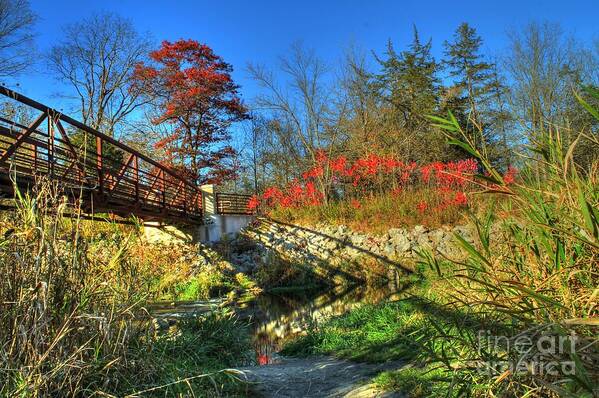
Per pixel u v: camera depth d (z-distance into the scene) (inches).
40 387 120.9
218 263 683.4
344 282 680.4
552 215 85.4
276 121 1172.5
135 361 152.0
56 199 148.8
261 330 396.8
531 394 75.5
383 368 210.8
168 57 1069.1
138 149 1170.0
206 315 286.0
